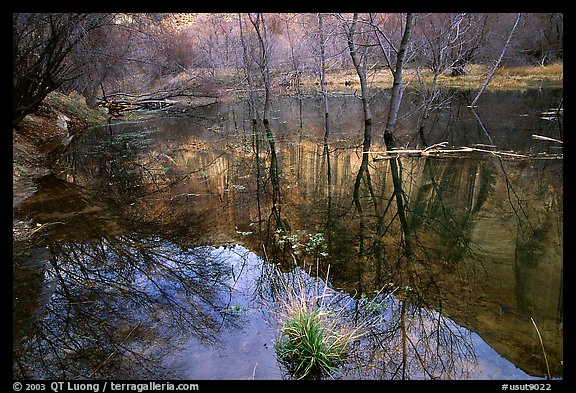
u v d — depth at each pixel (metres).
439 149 10.17
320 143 12.20
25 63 9.62
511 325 3.75
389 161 9.91
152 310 4.13
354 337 3.48
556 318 3.86
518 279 4.65
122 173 9.68
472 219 6.53
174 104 21.42
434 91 13.38
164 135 14.26
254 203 7.61
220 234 6.17
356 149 11.22
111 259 5.33
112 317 4.01
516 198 7.26
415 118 14.52
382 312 3.99
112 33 13.87
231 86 24.16
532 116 13.55
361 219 6.67
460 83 19.58
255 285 4.62
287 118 16.98
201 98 22.88
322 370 3.20
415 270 4.93
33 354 3.47
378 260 5.21
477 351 3.41
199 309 4.13
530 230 6.02
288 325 3.46
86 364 3.34
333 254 5.41
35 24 9.23
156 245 5.82
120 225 6.52
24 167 9.05
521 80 19.38
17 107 10.00
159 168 10.16
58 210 7.12
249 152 11.56
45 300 4.32
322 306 3.83
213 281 4.74
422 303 4.18
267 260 5.27
